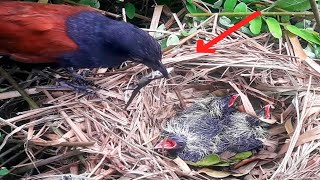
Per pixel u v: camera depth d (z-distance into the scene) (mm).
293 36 743
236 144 678
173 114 704
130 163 644
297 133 656
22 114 658
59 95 687
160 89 708
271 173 658
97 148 647
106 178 635
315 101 682
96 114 673
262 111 696
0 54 642
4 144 630
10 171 638
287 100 704
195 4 766
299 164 643
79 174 635
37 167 644
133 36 650
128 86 701
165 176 637
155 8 766
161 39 742
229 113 699
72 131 656
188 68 718
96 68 699
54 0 756
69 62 652
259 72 715
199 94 720
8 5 629
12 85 680
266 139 683
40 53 635
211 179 659
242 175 662
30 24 619
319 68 714
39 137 650
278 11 765
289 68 710
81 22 642
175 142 667
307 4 753
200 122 690
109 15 737
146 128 681
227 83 718
